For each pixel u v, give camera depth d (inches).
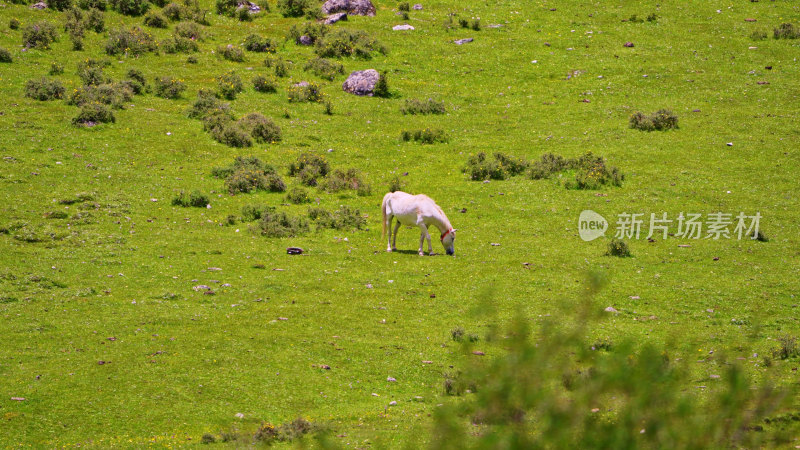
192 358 2182.6
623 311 2655.0
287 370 2138.3
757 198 4092.0
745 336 2378.2
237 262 3186.5
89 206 3646.7
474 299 2797.7
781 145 4820.4
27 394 1876.2
